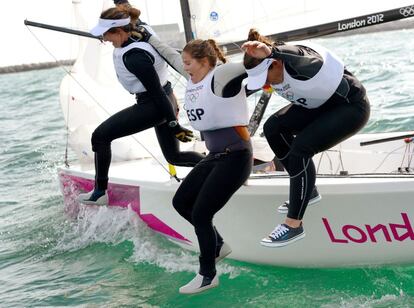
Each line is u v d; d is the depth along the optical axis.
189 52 3.63
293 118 3.63
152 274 4.59
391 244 3.94
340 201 3.92
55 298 4.40
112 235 5.20
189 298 4.21
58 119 11.55
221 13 5.09
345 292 4.03
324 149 3.54
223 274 4.41
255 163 5.07
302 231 3.60
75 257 5.05
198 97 3.65
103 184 4.44
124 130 4.23
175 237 4.77
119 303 4.25
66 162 5.74
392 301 3.87
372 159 5.00
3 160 8.65
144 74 3.97
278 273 4.35
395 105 7.62
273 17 5.00
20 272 4.93
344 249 4.07
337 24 4.84
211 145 3.76
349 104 3.51
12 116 12.91
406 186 3.76
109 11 4.00
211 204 3.67
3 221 6.08
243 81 3.84
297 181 3.53
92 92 5.77
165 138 4.42
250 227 4.28
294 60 3.35
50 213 6.11
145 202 4.84
